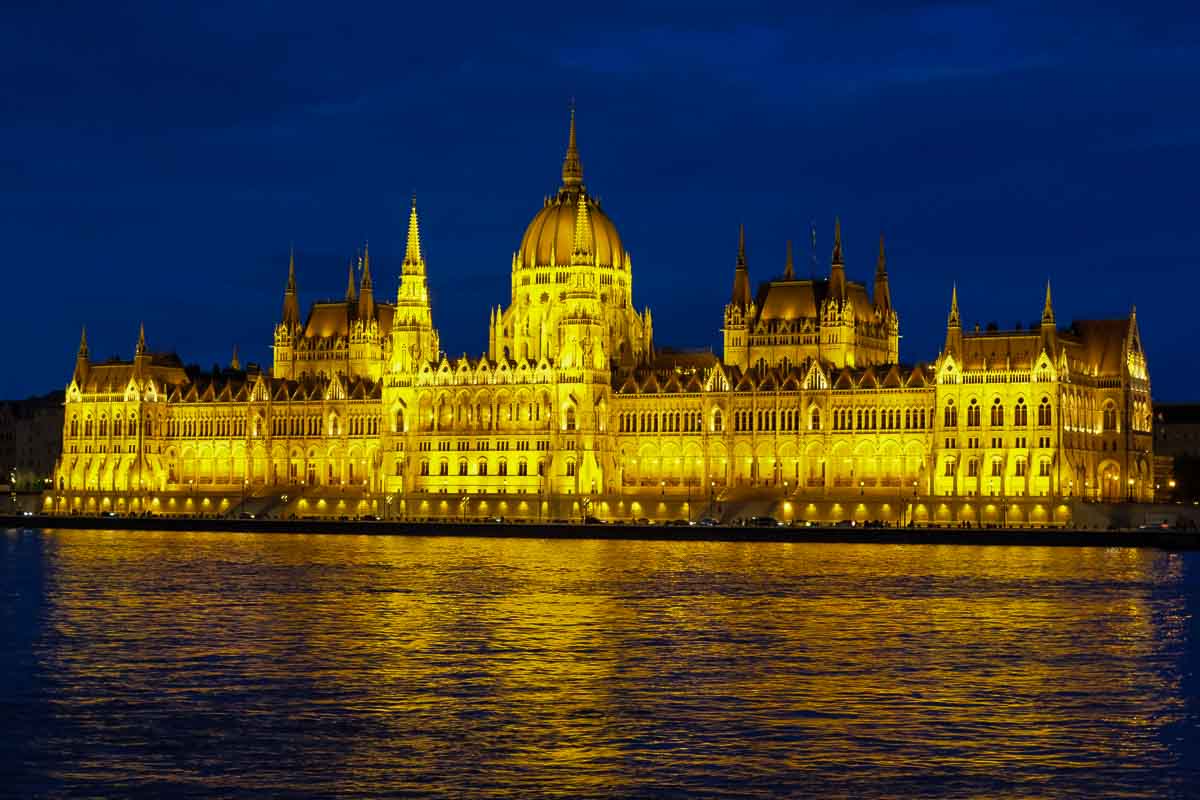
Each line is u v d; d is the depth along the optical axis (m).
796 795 87.00
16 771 91.38
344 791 87.75
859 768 92.12
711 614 157.62
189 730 101.12
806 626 148.38
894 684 116.50
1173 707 108.44
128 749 96.31
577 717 104.81
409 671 121.88
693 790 87.88
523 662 126.25
